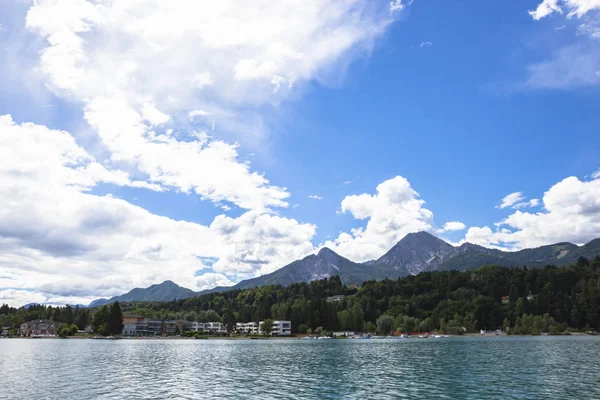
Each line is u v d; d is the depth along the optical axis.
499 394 51.69
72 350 143.25
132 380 65.06
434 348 148.38
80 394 52.53
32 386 59.03
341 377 68.31
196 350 144.75
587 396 49.84
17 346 172.75
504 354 113.62
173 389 56.34
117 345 184.25
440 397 50.25
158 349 151.00
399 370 77.88
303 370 78.88
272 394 52.66
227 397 50.56
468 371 75.00
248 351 139.00
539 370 75.12
